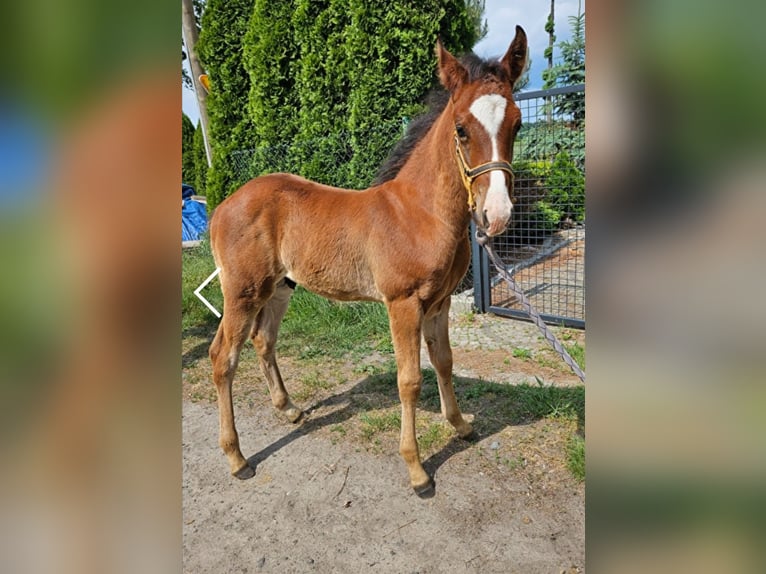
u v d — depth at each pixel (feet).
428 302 7.57
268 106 19.36
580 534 6.57
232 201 8.75
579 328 14.12
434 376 11.49
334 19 16.60
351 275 8.15
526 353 12.46
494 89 6.28
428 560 6.29
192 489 8.00
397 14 15.35
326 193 8.58
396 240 7.39
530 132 16.93
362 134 16.76
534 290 16.65
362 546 6.60
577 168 15.89
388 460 8.43
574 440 8.47
